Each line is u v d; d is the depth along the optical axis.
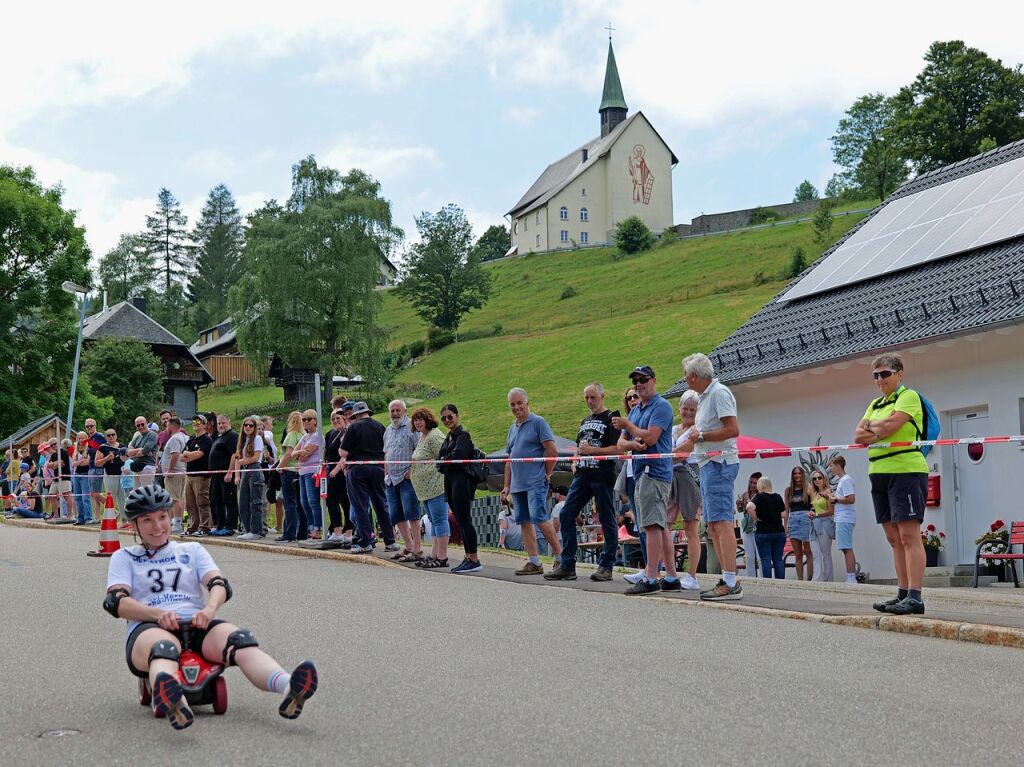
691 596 11.55
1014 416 18.06
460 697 6.72
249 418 19.62
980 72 76.56
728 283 97.06
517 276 132.00
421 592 11.94
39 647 8.59
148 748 5.62
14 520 27.45
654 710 6.37
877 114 110.44
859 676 7.33
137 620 6.36
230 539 19.30
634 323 84.81
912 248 22.75
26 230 57.91
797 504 18.31
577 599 11.41
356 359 78.19
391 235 79.75
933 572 18.64
